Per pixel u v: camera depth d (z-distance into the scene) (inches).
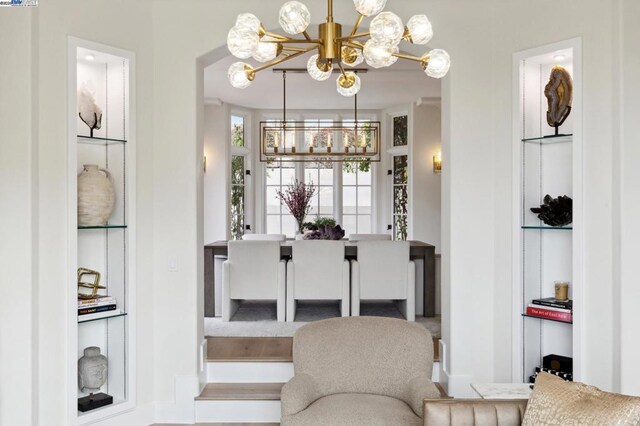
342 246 213.0
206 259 229.8
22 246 125.8
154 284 156.5
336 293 214.5
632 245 126.2
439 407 93.5
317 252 214.1
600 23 132.5
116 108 151.4
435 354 176.4
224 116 319.3
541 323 155.6
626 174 126.3
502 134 155.4
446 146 162.4
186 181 156.1
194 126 156.3
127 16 148.8
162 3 156.4
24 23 126.3
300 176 350.0
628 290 126.3
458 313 158.9
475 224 159.0
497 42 156.6
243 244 215.6
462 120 158.4
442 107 166.6
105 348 153.9
